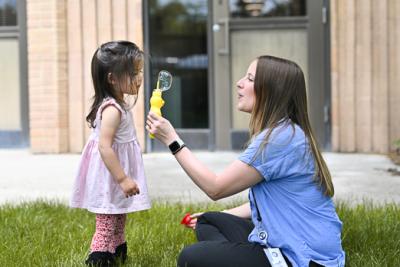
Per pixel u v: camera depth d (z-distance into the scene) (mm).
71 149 7797
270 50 7711
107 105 3137
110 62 3174
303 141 2730
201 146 7820
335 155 7309
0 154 7805
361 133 7445
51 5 7621
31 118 7773
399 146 6957
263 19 7660
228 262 2732
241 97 2887
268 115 2775
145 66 7629
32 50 7715
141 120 7625
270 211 2732
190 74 7805
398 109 7344
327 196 2793
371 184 5566
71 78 7723
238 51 7762
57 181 5938
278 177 2715
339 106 7469
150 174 6262
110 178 3188
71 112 7758
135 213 4316
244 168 2703
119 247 3338
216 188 2711
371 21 7312
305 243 2684
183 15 7758
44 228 4023
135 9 7586
